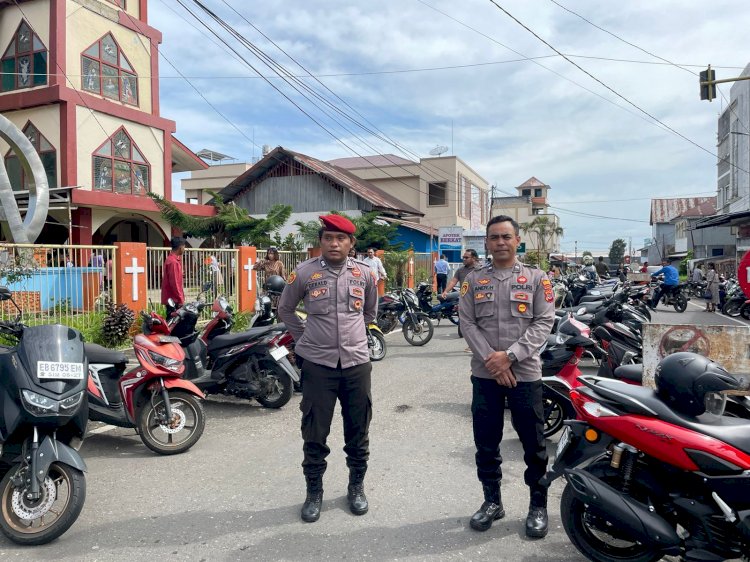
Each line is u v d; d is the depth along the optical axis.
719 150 34.84
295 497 3.88
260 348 6.03
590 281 14.70
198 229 18.38
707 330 4.66
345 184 24.77
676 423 2.78
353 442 3.65
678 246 48.00
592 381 3.23
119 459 4.70
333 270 3.65
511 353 3.18
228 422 5.78
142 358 4.75
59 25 17.56
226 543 3.26
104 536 3.36
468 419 5.73
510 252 3.33
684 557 2.69
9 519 3.29
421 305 12.13
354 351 3.58
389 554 3.13
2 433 3.30
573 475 2.85
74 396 3.35
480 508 3.49
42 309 8.77
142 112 20.14
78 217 18.42
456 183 36.72
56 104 17.77
